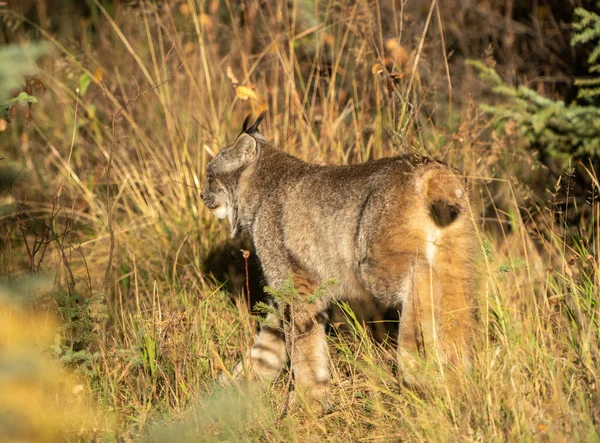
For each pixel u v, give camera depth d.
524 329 8.58
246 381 8.38
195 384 8.73
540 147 12.36
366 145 12.66
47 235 10.44
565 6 15.45
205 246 12.07
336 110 13.00
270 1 15.50
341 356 9.43
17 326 5.52
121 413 8.28
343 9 13.74
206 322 9.98
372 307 9.65
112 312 10.82
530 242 10.34
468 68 15.01
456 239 8.00
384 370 8.62
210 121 13.23
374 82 12.52
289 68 13.17
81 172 14.41
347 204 8.68
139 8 16.20
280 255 9.59
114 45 17.45
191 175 12.94
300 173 9.61
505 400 7.23
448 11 15.98
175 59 14.83
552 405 7.15
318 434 7.98
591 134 11.17
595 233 11.16
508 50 15.43
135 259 12.16
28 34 17.08
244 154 10.23
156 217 12.73
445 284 8.05
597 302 8.60
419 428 7.35
